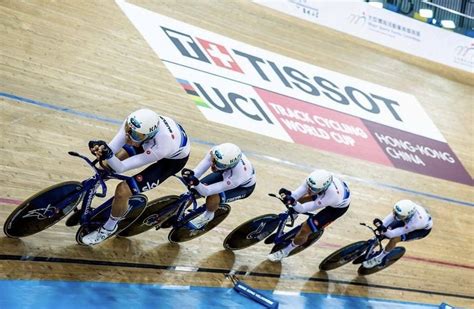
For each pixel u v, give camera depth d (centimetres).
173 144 420
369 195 761
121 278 454
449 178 905
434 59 1174
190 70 764
